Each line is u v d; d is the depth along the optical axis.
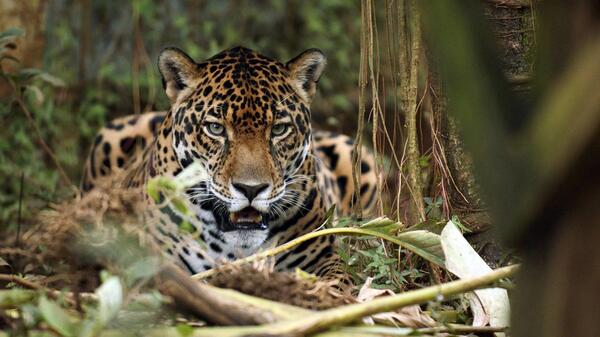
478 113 3.99
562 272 4.05
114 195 5.95
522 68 7.81
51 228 5.85
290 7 19.17
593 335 4.02
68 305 5.93
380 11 17.61
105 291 5.05
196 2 18.66
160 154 10.11
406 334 5.72
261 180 9.20
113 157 12.51
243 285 6.27
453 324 6.70
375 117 8.57
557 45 4.00
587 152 3.82
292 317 5.59
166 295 5.50
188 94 9.91
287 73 10.03
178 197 5.99
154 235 9.33
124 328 5.45
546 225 4.05
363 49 8.61
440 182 8.54
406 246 7.34
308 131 9.98
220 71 9.82
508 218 4.02
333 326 5.45
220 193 9.33
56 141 15.93
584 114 3.79
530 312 4.19
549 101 3.91
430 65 8.31
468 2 3.97
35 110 15.52
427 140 9.37
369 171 12.46
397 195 8.49
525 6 7.82
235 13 18.89
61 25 17.28
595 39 3.89
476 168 4.10
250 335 5.07
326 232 7.38
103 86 17.45
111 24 17.86
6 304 5.75
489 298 6.84
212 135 9.55
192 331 5.21
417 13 8.00
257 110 9.50
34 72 12.02
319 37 18.89
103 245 5.74
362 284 8.26
